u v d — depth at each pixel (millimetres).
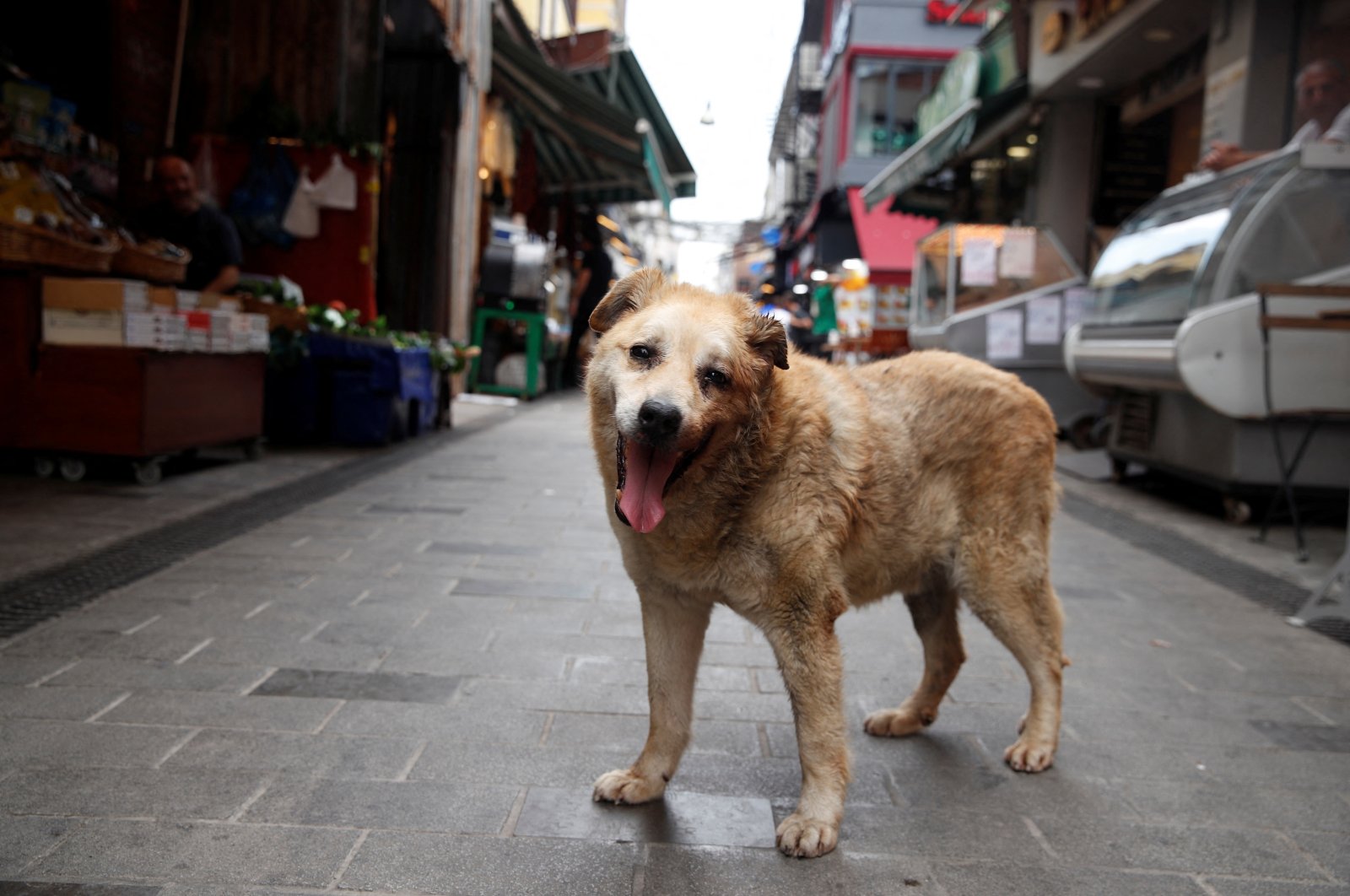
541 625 3938
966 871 2234
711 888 2117
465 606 4160
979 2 15047
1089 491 8336
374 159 9609
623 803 2482
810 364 2607
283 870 2092
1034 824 2480
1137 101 12844
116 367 6121
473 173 13062
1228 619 4480
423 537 5406
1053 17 12578
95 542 4812
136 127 8430
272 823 2285
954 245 12281
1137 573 5359
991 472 2750
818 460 2334
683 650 2533
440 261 11695
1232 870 2275
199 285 7754
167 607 3904
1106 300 8664
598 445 2391
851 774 2486
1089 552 5887
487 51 12539
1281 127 9164
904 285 24328
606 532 5723
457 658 3512
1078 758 2916
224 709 2951
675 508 2279
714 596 2439
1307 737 3107
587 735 2898
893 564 2666
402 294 11734
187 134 9094
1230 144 8469
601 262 18703
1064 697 3432
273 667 3328
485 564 4875
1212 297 6805
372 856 2172
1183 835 2439
